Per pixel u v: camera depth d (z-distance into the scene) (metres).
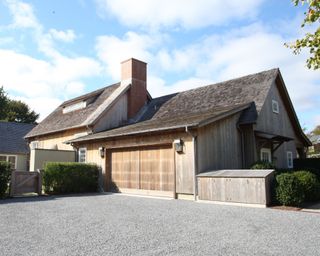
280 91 17.34
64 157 18.02
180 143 12.12
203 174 11.25
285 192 9.47
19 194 13.69
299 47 7.01
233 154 13.45
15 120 41.72
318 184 11.03
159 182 13.12
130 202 11.05
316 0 6.08
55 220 7.55
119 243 5.36
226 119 13.35
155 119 17.73
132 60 20.59
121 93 19.61
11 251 4.90
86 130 18.27
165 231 6.28
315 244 5.24
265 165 11.98
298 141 19.48
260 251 4.86
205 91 18.19
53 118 24.06
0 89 39.69
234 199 10.29
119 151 15.39
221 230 6.35
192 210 9.05
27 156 25.23
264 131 15.20
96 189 15.79
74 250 4.94
